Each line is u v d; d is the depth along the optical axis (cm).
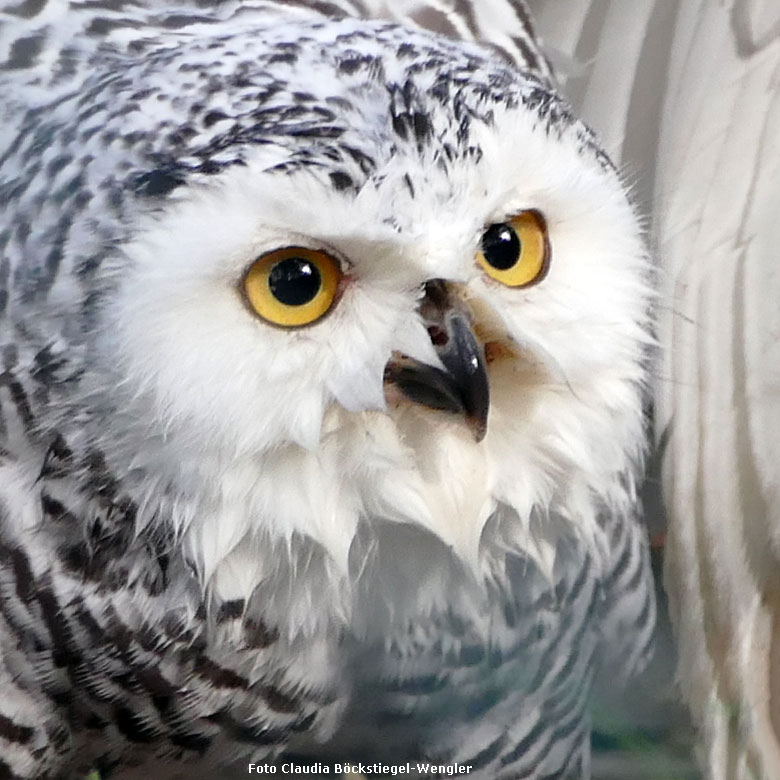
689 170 434
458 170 415
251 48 419
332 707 426
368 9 430
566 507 421
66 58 423
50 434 419
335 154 415
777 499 431
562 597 427
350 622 423
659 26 438
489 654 427
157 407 416
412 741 428
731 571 433
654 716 434
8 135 421
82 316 417
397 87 416
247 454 416
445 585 423
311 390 415
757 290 432
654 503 434
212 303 414
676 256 432
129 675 423
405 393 417
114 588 421
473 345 416
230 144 415
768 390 432
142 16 426
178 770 427
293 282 415
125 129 417
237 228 414
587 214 418
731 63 436
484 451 418
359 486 418
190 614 421
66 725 425
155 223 415
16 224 419
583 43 439
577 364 418
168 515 418
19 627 422
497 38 433
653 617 433
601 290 418
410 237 415
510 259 417
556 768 432
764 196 434
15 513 421
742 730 433
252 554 419
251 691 424
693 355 432
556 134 418
